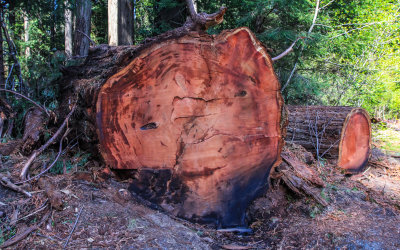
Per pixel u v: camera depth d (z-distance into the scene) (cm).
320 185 343
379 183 423
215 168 279
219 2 845
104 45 423
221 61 268
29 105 462
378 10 872
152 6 974
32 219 218
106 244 206
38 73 542
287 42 767
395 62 907
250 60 276
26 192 241
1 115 392
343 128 430
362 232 275
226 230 269
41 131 336
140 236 220
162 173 272
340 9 876
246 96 281
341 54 888
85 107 290
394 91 959
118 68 258
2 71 505
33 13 587
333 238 265
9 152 321
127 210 247
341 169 426
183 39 257
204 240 245
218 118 278
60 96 419
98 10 1447
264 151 292
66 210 231
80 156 316
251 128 286
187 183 275
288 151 390
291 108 505
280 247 254
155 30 896
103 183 273
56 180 266
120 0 852
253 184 290
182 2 846
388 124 798
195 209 273
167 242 221
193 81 267
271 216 302
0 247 189
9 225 208
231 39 265
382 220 305
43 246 195
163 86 263
